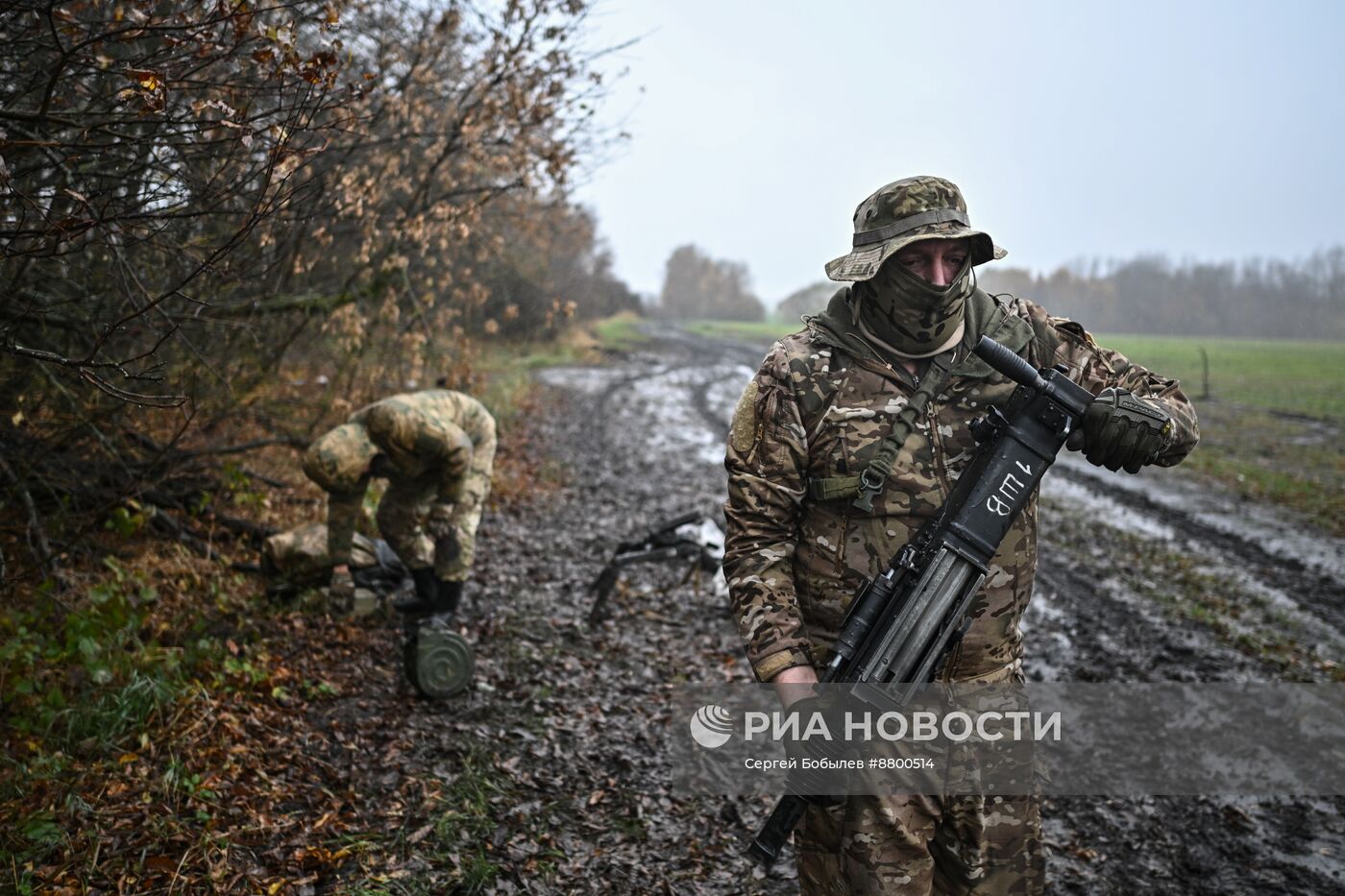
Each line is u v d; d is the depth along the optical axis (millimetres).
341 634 5352
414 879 3318
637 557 6047
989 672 2270
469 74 7090
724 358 33969
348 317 7418
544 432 13984
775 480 2287
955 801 2248
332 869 3361
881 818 2174
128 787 3646
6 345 2686
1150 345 65062
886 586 2176
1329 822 4031
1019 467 2166
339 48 3184
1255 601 7410
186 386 6680
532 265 14992
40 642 4387
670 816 3867
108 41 3258
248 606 5496
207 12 3426
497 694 4891
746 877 3469
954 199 2217
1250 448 15938
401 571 6020
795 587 2314
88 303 5309
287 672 4762
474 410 5543
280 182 3137
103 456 5930
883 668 2111
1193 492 12062
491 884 3332
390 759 4141
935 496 2240
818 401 2264
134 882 3150
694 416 17797
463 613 5969
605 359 29125
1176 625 6688
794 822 2162
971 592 2160
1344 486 12742
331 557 5453
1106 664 5844
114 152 4129
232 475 6559
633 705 4895
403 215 6855
